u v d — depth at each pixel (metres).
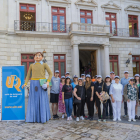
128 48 14.43
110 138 3.58
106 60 12.45
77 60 11.77
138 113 6.14
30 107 5.05
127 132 3.97
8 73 5.25
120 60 14.16
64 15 13.19
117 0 14.43
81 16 13.59
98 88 5.12
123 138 3.56
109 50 13.88
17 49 11.83
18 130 4.23
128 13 14.77
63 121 5.17
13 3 11.93
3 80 5.23
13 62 11.69
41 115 4.91
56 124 4.80
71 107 5.31
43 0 12.52
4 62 11.30
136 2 15.00
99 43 12.30
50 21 12.67
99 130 4.15
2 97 5.19
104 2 14.03
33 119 5.00
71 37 12.36
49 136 3.74
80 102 5.14
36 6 12.41
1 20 11.36
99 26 12.34
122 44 14.30
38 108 5.03
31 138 3.62
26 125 4.72
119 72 14.05
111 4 14.16
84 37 12.02
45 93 5.19
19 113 5.17
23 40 12.00
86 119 5.38
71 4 13.16
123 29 14.43
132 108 5.15
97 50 13.27
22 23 12.07
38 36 12.24
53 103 5.59
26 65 12.18
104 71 12.70
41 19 12.45
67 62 12.76
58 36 12.48
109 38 13.56
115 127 4.41
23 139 3.56
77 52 11.83
